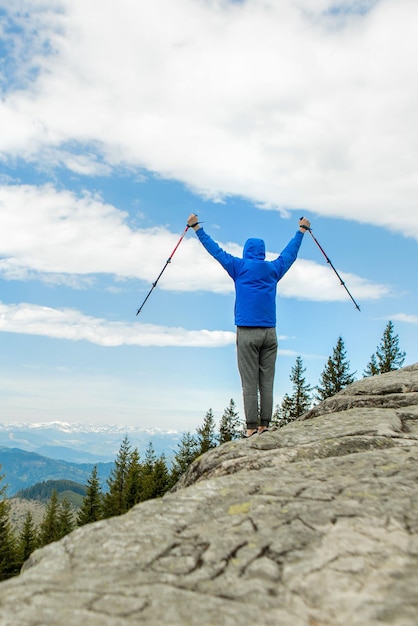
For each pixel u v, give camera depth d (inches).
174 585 132.8
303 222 386.9
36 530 2618.1
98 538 164.1
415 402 361.7
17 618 115.7
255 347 345.7
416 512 161.3
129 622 114.3
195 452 2485.2
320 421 320.5
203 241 361.4
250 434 340.5
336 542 147.0
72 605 122.1
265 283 350.3
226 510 178.1
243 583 131.9
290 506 174.2
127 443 2797.7
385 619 111.8
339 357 2118.6
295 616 117.6
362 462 216.5
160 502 189.9
